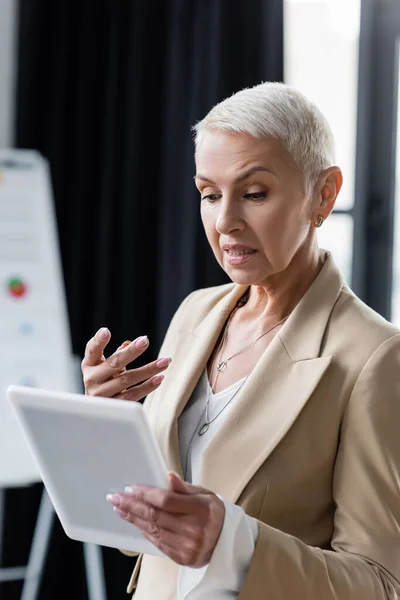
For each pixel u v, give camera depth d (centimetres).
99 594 302
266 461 123
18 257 322
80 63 335
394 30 312
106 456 110
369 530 119
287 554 112
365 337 125
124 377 130
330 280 134
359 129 318
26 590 315
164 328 324
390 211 319
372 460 119
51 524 339
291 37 316
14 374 313
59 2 335
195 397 140
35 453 119
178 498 104
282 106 121
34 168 327
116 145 333
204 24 314
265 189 122
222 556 108
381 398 119
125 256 332
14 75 342
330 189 129
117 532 119
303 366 126
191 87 318
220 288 161
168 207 323
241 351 138
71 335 341
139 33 328
